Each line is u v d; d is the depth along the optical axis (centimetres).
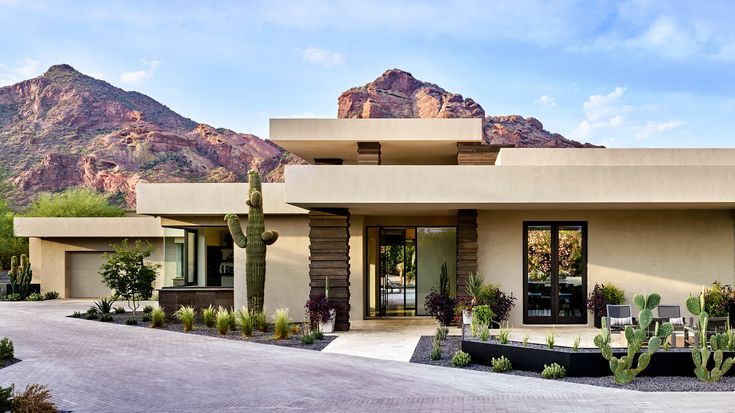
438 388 951
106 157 10700
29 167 10781
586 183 1477
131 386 989
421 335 1564
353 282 1977
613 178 1476
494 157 1928
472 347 1167
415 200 1495
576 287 1722
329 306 1634
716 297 1617
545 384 974
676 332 1266
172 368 1134
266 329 1648
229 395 923
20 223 2936
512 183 1484
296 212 1988
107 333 1633
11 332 1653
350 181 1506
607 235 1719
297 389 956
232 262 2230
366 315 2053
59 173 10244
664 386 948
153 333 1634
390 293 2073
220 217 2119
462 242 1703
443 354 1260
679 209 1695
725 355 1019
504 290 1722
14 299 2894
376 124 1891
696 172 1470
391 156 2211
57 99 13662
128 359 1230
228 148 12206
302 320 2003
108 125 13188
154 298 2925
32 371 1115
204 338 1536
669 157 1923
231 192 2038
